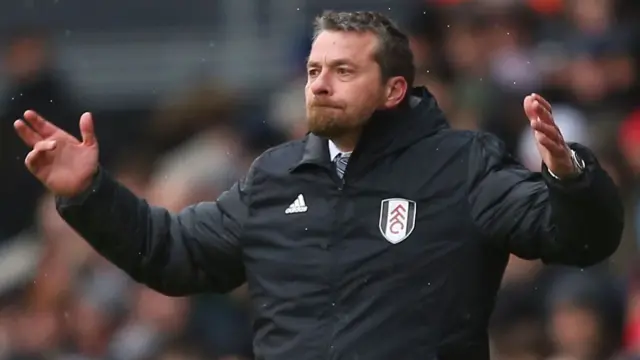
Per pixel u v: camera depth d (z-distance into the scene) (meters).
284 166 17.30
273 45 40.34
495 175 16.67
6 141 38.34
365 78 16.91
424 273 16.56
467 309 16.61
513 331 28.02
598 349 25.33
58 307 31.98
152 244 17.52
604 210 15.86
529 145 33.66
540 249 16.41
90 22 42.19
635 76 34.84
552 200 15.95
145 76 40.97
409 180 16.80
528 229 16.31
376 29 17.09
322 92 16.88
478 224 16.59
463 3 36.69
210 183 33.59
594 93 34.72
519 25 36.44
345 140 17.09
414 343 16.45
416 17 36.94
